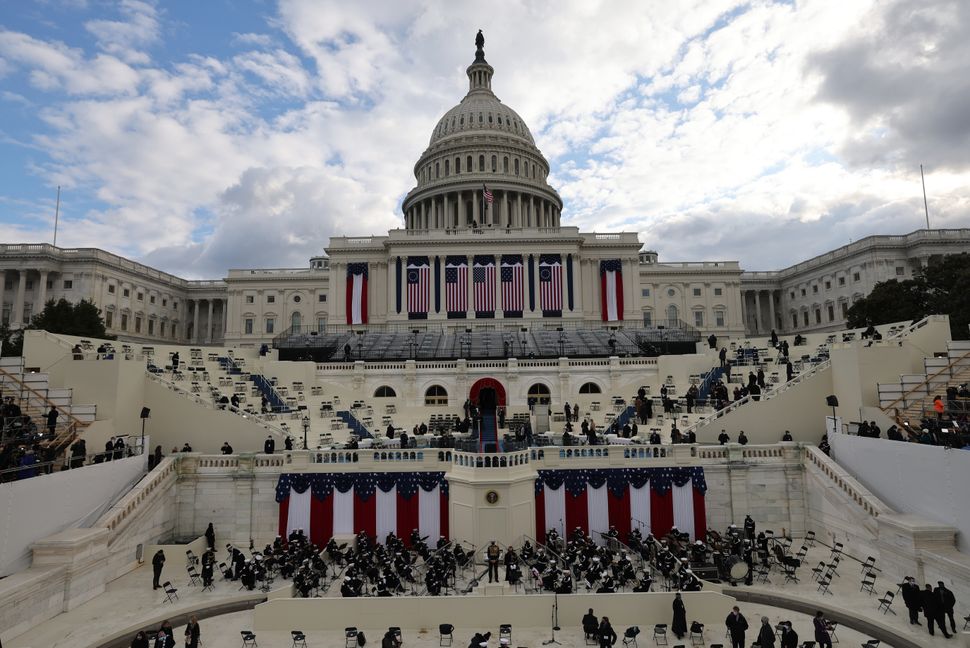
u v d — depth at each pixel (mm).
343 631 22516
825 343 58438
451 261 91125
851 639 20469
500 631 21078
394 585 24328
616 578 24688
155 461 32969
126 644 21000
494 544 25859
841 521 29172
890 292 70250
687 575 23891
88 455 30828
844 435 31656
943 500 24719
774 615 22609
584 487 31234
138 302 110938
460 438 39438
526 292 90000
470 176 113188
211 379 47969
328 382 56000
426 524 30938
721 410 38031
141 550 28547
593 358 57594
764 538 27062
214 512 31875
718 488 32188
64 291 98625
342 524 31000
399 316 89188
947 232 95812
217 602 24266
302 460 31688
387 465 31578
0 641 20172
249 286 118375
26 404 33219
